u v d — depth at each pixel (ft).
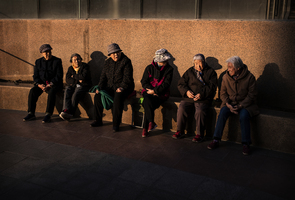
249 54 15.14
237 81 13.38
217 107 14.60
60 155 12.37
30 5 20.43
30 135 14.73
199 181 10.27
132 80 15.98
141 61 17.70
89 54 18.88
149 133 15.21
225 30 15.44
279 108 14.80
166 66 14.97
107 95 15.61
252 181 10.36
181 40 16.52
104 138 14.46
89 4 19.02
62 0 19.62
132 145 13.57
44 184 9.94
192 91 14.44
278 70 14.64
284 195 9.46
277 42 14.44
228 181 10.34
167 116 15.55
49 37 19.66
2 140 13.98
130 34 17.62
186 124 15.15
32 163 11.57
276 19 14.79
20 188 9.65
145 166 11.40
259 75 15.12
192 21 16.07
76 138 14.39
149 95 14.62
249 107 13.16
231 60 13.12
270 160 12.14
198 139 13.96
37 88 17.51
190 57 16.51
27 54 20.45
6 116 17.84
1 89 19.17
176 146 13.52
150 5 17.60
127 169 11.13
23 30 20.17
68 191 9.51
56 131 15.38
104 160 11.91
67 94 16.80
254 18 15.34
